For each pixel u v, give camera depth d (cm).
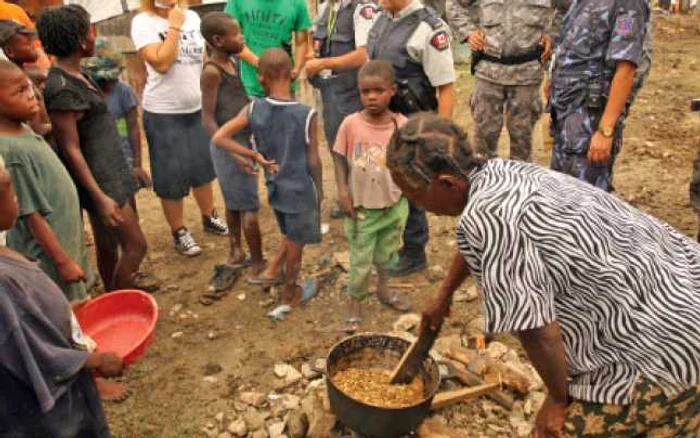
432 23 365
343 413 261
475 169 189
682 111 731
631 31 332
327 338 370
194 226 528
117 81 408
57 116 328
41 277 205
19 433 206
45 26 321
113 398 328
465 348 338
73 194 311
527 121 489
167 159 453
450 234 485
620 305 180
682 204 521
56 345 206
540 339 178
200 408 324
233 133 364
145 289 428
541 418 206
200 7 829
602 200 192
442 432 283
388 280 424
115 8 800
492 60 478
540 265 175
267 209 546
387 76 327
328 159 654
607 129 349
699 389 190
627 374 188
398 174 190
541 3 456
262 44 498
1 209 203
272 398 326
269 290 419
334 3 473
